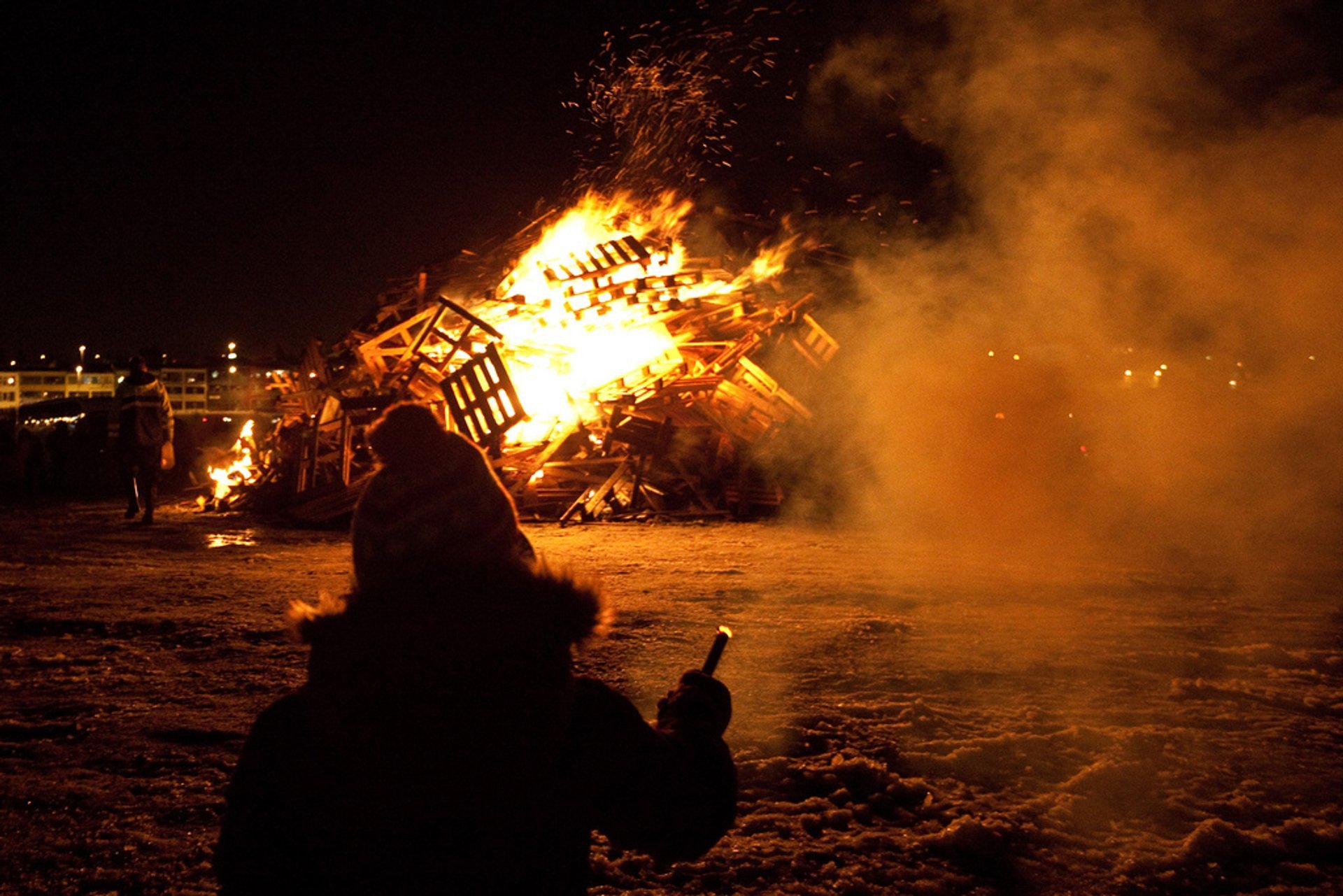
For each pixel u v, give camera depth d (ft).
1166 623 23.24
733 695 16.98
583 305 50.34
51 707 16.05
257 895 4.61
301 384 57.72
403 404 4.89
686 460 49.03
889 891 10.41
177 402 277.85
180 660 19.24
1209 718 16.03
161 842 11.21
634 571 30.60
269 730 4.77
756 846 11.35
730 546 36.73
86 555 34.71
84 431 71.77
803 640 21.03
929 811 12.41
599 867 10.81
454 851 4.44
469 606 4.51
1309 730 15.60
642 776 4.85
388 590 4.59
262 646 20.29
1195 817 12.34
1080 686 17.84
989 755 14.26
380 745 4.41
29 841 11.18
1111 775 13.38
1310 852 11.46
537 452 47.80
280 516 48.08
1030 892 10.46
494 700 4.46
